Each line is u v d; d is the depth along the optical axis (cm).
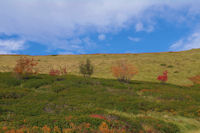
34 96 2167
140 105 2177
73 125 1023
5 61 6400
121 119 1340
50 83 2981
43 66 5978
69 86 2884
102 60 7531
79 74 5031
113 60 7444
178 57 7725
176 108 2175
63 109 1700
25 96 2125
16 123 1102
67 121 1099
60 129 984
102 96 2473
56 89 2633
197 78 4797
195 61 6750
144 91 3000
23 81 2969
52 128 996
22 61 3562
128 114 1780
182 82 4481
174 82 4478
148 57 8056
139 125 1286
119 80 4056
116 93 2745
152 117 1695
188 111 2094
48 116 1316
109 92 2767
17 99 1956
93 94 2570
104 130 958
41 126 1041
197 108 2214
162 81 4316
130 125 1207
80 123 1068
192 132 1457
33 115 1460
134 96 2678
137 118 1557
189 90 3538
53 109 1680
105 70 5672
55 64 6525
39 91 2498
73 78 3647
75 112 1543
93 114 1388
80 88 2825
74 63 6838
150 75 5091
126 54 9575
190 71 5478
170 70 5638
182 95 2855
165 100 2550
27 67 3547
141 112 1930
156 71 5538
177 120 1736
